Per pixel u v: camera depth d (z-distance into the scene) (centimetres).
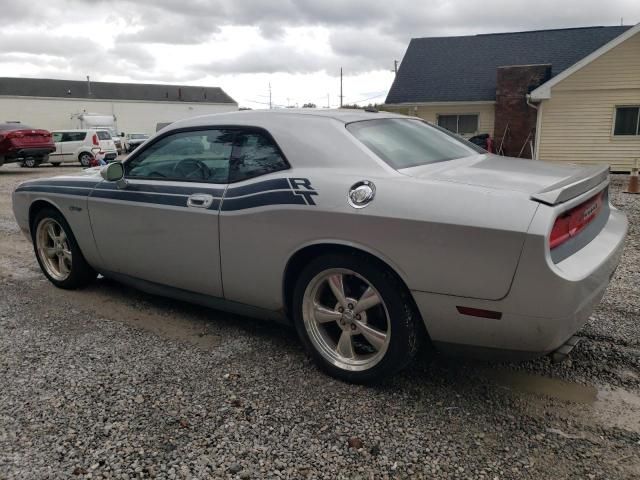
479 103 2012
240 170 330
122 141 3634
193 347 348
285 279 311
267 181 310
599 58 1716
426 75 2209
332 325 313
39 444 245
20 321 395
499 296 242
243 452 239
